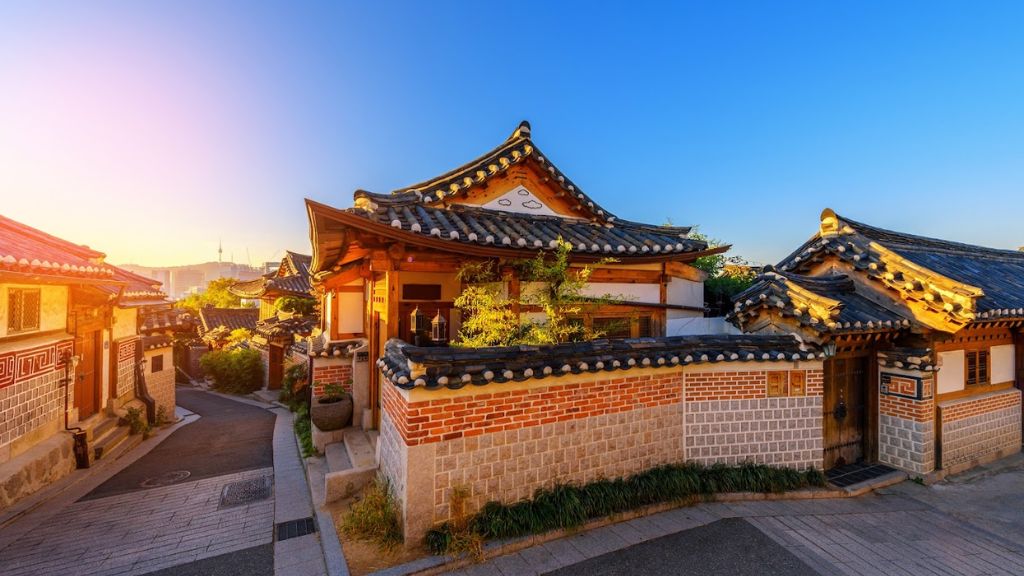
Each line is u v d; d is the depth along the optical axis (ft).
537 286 25.90
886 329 23.39
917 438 24.61
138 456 31.99
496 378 17.17
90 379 33.96
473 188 28.12
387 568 15.39
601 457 20.03
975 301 23.13
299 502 22.26
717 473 21.88
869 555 17.02
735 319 26.53
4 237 23.30
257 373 68.44
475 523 17.16
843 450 25.94
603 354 19.84
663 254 27.84
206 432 40.01
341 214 18.38
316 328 52.01
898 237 33.24
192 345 85.05
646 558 16.38
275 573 16.16
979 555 17.31
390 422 19.95
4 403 23.08
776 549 17.08
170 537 19.08
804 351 22.50
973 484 24.49
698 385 22.20
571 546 17.06
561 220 30.50
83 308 31.19
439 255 24.12
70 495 24.16
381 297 26.99
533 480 18.54
